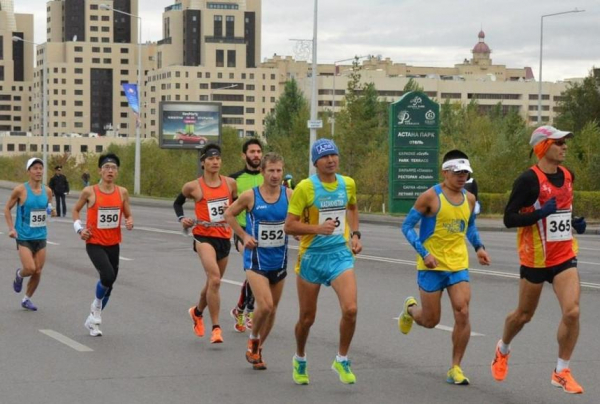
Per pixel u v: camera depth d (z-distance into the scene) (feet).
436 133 317.83
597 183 359.05
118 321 102.83
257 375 75.25
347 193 70.79
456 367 71.77
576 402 65.92
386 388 70.54
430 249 71.20
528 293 68.13
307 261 70.44
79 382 72.54
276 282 76.89
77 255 180.14
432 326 72.69
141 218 314.55
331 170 70.08
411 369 77.36
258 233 75.31
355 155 443.73
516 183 67.82
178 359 81.76
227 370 77.15
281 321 102.06
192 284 135.33
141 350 85.87
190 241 213.46
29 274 109.81
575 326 65.77
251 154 96.48
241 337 92.99
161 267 157.89
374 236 237.04
